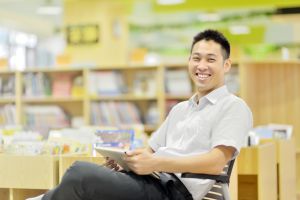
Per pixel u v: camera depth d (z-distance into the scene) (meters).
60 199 2.08
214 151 2.29
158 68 6.51
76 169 2.10
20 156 3.07
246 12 12.14
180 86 6.45
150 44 14.24
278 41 11.72
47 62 13.57
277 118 6.17
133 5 9.77
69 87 6.97
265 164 3.59
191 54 2.57
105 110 6.77
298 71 6.22
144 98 6.61
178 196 2.29
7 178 3.09
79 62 8.59
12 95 7.08
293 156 4.43
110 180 2.11
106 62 8.55
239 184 3.64
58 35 14.12
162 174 2.36
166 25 13.87
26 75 7.09
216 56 2.48
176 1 8.31
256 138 3.86
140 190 2.17
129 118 6.68
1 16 11.52
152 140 2.78
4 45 13.04
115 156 2.31
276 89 6.17
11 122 7.03
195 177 2.30
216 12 12.12
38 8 11.62
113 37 8.77
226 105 2.42
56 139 3.43
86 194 2.08
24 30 13.17
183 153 2.45
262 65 6.16
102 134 3.37
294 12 11.23
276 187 3.95
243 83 6.03
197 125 2.45
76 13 8.68
